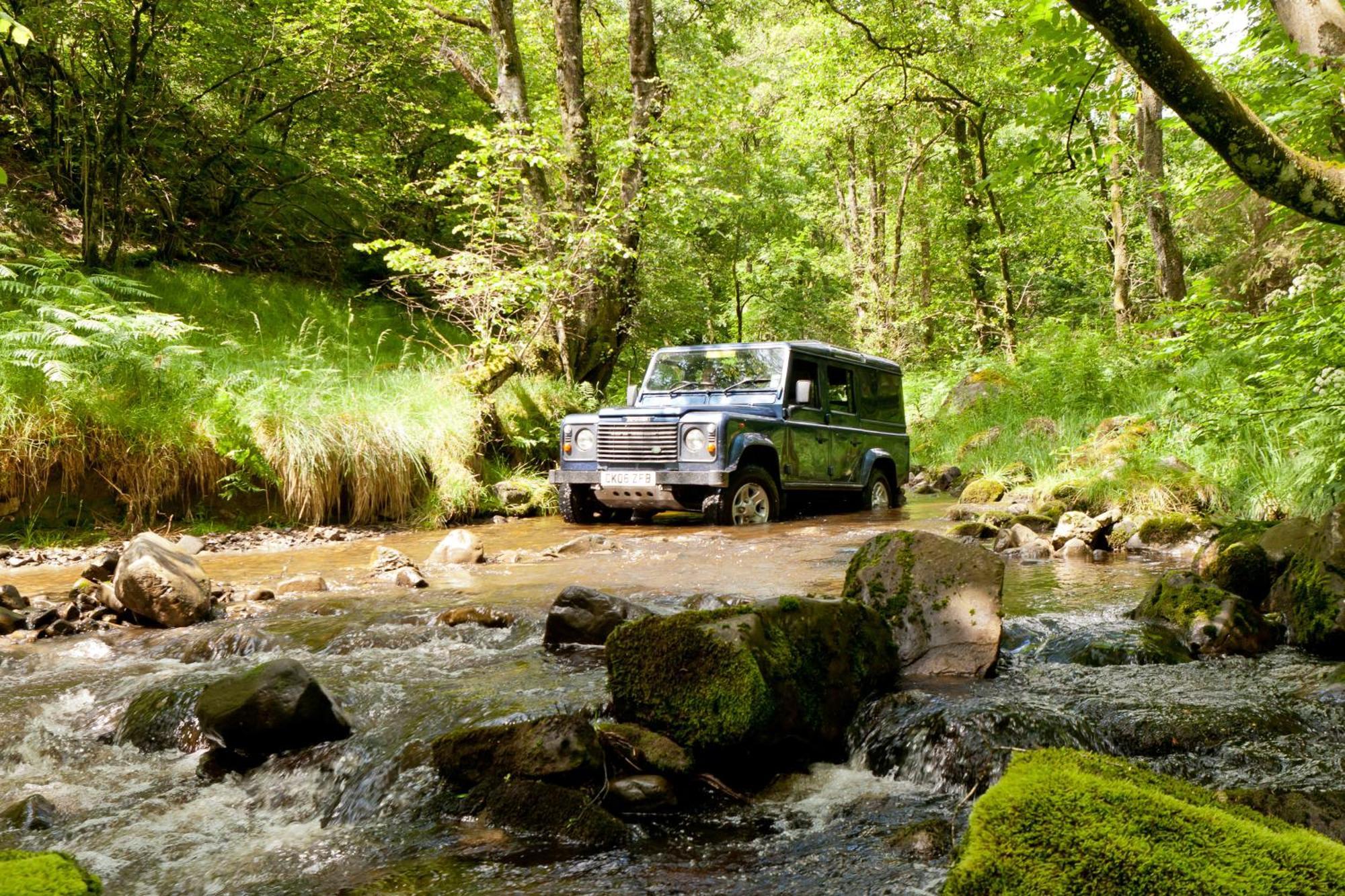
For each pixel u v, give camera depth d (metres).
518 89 14.98
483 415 11.88
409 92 18.09
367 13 15.99
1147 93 14.32
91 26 12.70
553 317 13.99
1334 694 3.29
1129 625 4.34
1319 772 2.70
